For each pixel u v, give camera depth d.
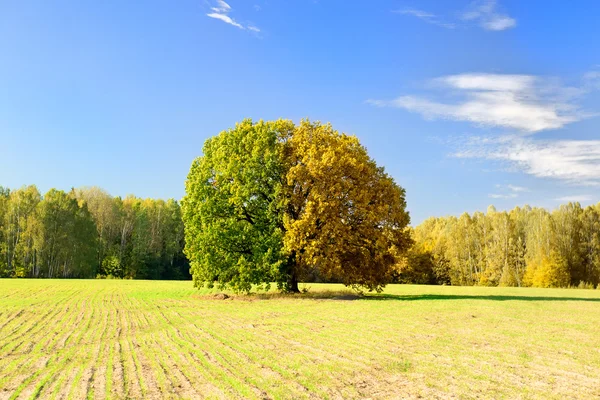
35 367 15.64
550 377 12.66
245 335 20.33
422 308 28.91
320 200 35.22
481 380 12.48
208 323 24.72
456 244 106.88
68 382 13.38
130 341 20.09
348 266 39.47
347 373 13.48
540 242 95.56
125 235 110.38
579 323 22.23
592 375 12.81
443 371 13.45
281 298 38.62
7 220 92.38
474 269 108.00
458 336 18.86
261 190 39.31
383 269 39.22
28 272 90.25
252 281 38.22
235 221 39.81
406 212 39.78
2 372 15.04
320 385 12.38
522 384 12.03
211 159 42.19
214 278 41.03
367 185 38.19
